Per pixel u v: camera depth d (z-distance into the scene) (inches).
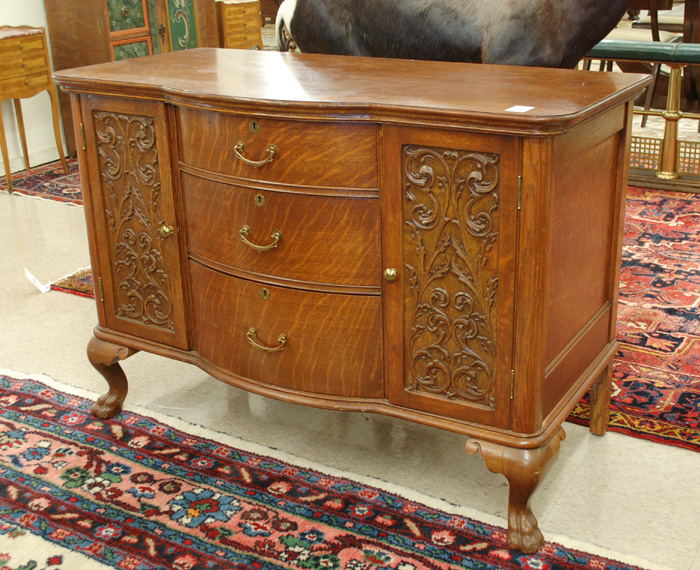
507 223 68.2
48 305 134.0
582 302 82.0
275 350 82.1
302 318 80.1
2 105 206.7
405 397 79.3
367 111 70.5
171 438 96.4
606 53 176.4
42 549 77.4
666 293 131.9
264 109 73.7
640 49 172.4
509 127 64.6
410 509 82.5
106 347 97.7
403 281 75.2
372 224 74.7
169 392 108.0
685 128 230.7
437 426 77.7
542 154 64.9
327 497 84.7
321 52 118.3
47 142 221.5
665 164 182.9
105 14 210.7
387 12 109.5
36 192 192.9
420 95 73.2
